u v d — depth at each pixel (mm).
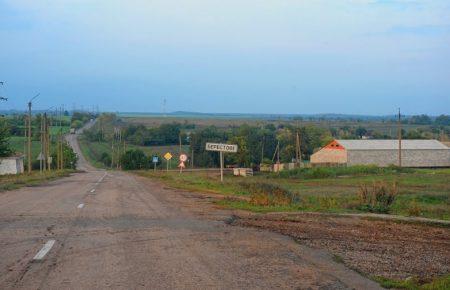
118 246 11523
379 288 8031
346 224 15422
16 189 34531
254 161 110812
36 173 63594
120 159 115375
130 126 159500
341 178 61344
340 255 10695
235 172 73812
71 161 106562
